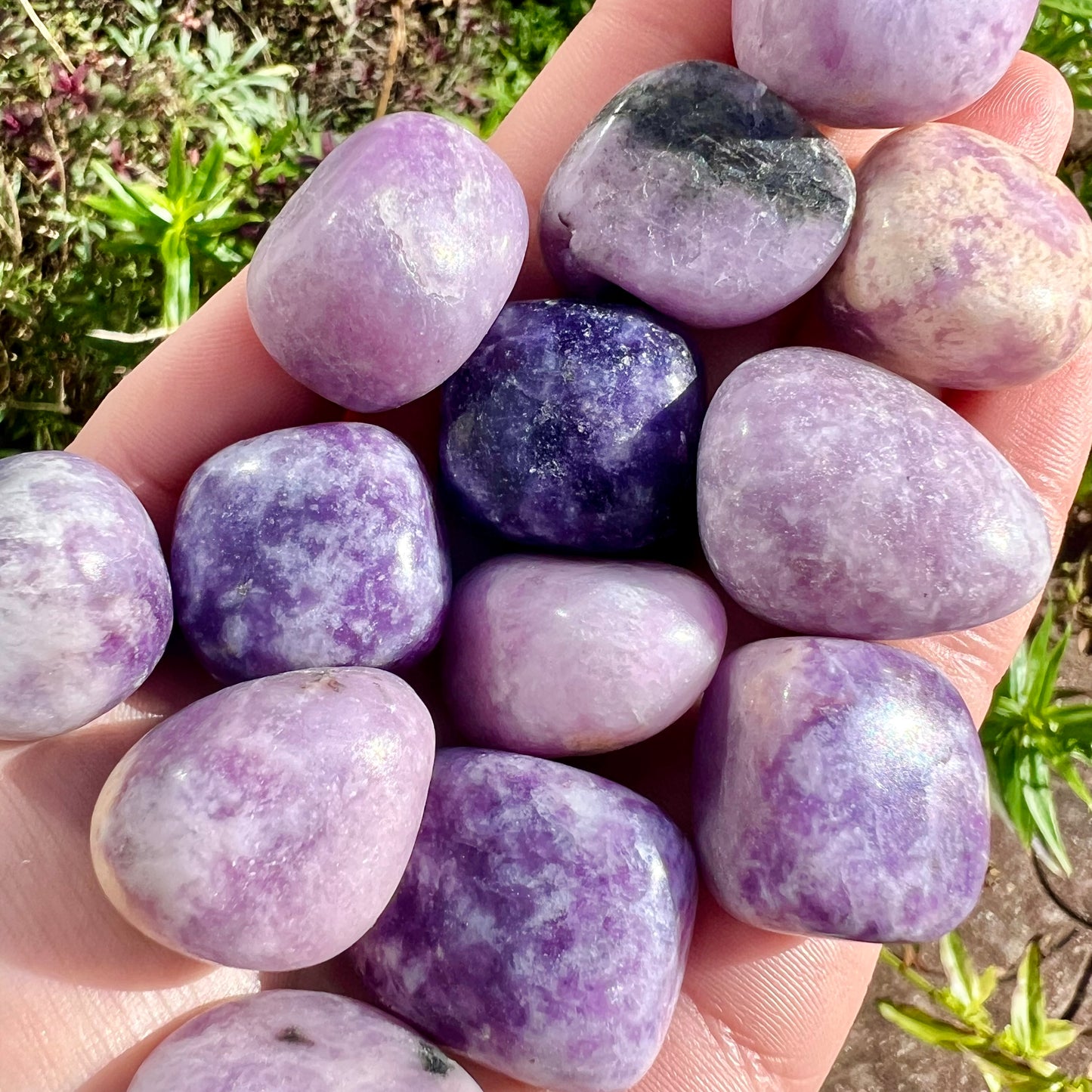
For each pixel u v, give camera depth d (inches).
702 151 4.3
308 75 7.3
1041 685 6.5
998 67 4.2
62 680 3.8
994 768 6.6
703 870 4.3
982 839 3.9
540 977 3.7
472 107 7.4
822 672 4.0
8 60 7.0
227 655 4.1
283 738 3.6
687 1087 4.5
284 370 4.6
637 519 4.3
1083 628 7.6
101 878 3.6
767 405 4.0
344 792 3.5
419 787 3.7
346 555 4.0
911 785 3.8
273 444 4.2
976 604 4.0
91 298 6.8
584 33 5.3
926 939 3.8
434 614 4.2
